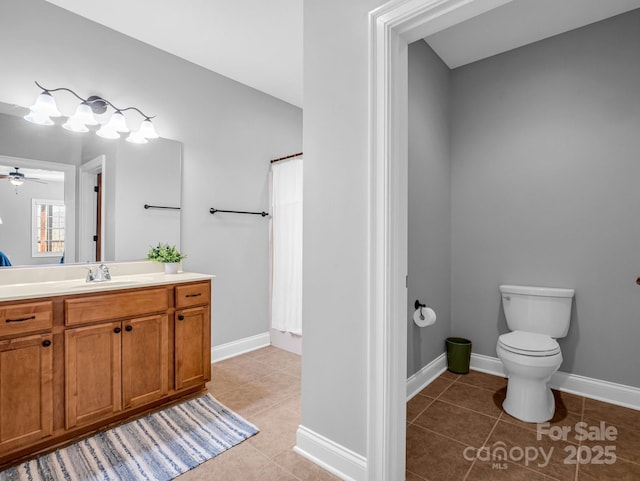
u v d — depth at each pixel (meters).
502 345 2.10
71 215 2.27
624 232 2.20
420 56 2.44
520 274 2.61
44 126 2.18
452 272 2.95
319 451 1.63
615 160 2.23
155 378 2.11
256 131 3.40
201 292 2.39
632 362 2.18
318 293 1.64
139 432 1.89
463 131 2.89
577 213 2.37
